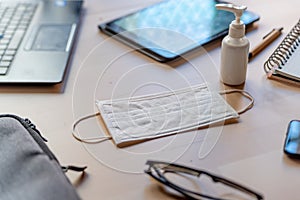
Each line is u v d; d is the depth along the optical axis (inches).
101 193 22.6
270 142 25.3
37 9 41.1
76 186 22.9
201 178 22.8
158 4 40.6
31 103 29.5
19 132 23.6
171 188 22.4
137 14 39.1
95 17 40.1
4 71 32.1
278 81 30.5
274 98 28.9
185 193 22.0
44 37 36.6
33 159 21.8
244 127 26.5
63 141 26.0
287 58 32.0
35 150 22.3
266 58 32.9
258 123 26.8
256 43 34.5
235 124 26.8
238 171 23.5
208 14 38.0
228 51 28.9
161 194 22.3
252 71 31.5
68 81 31.5
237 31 28.7
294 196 22.0
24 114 28.4
